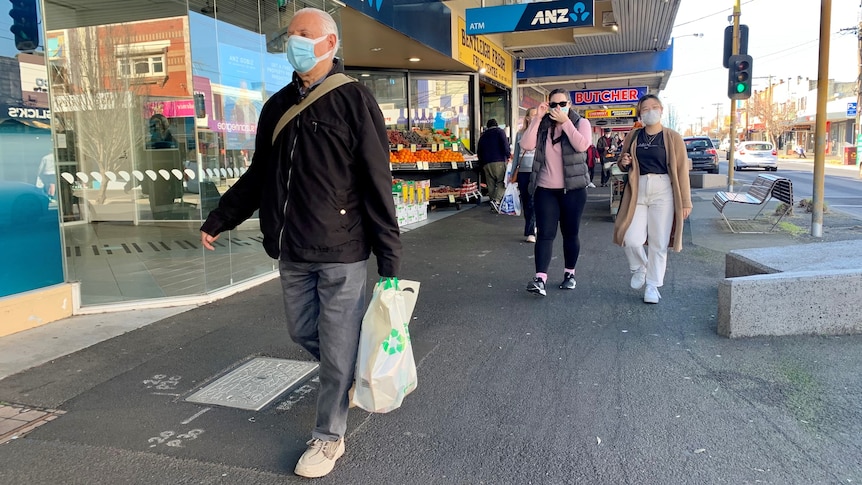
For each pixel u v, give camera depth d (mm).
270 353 4227
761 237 8789
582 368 3881
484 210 12844
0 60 4500
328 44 2615
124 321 4988
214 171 6438
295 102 2689
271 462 2811
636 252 5367
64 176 6078
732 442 2906
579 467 2727
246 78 6621
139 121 6777
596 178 23531
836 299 4277
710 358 3979
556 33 16250
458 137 14523
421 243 8852
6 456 2867
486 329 4723
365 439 3016
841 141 50000
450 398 3477
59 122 6457
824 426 3029
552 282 6195
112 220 6633
